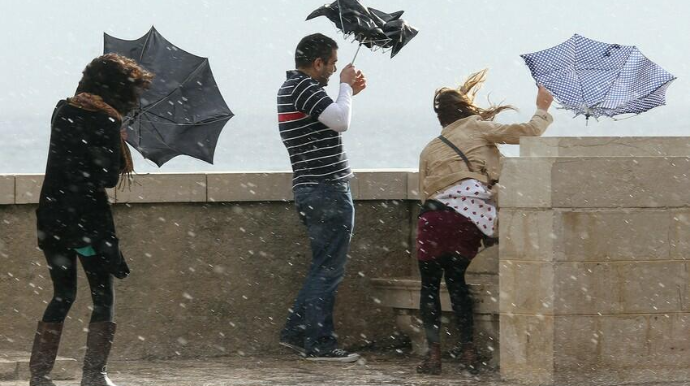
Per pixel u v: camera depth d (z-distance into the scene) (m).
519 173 24.77
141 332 29.64
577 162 24.36
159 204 29.77
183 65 29.64
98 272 23.70
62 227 23.23
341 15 28.17
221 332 30.34
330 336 28.98
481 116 27.47
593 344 24.42
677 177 24.92
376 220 31.80
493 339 27.72
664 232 24.86
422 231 26.41
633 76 27.31
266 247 30.77
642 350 24.70
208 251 30.25
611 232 24.55
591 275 24.42
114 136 23.28
